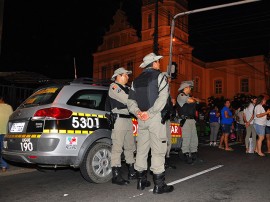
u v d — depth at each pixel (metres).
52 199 4.56
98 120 5.55
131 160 5.77
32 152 4.96
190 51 30.44
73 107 5.29
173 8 27.94
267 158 8.73
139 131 4.80
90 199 4.54
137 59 29.66
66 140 5.02
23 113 5.35
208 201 4.45
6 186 5.38
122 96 5.31
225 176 6.18
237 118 13.86
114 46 32.25
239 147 11.83
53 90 5.46
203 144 12.97
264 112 9.32
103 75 33.00
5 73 10.42
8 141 5.49
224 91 33.75
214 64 34.53
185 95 7.62
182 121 7.60
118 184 5.35
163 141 4.64
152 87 4.56
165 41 27.09
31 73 10.42
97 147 5.46
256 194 4.88
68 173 6.52
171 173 6.44
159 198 4.55
